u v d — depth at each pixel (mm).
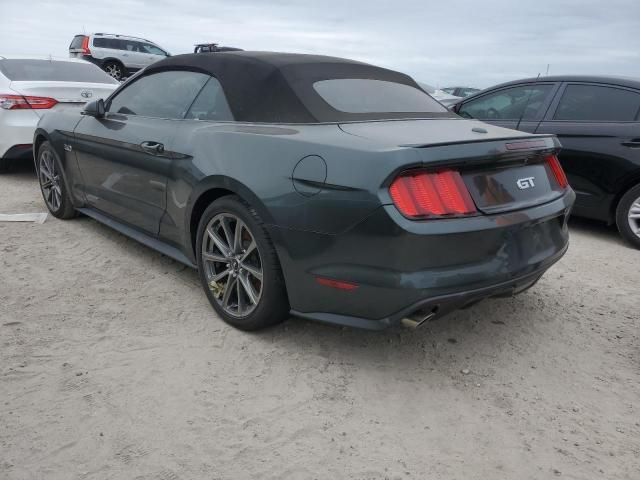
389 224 2383
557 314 3574
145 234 3939
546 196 2984
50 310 3355
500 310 3594
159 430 2344
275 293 2895
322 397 2611
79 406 2475
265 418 2445
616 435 2418
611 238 5500
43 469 2111
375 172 2414
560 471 2195
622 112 5172
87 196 4523
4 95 6477
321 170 2580
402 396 2645
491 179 2703
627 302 3811
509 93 6137
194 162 3191
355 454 2250
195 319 3305
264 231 2846
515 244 2736
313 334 3166
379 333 3217
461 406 2588
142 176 3717
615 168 5094
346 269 2557
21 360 2811
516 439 2375
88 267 4039
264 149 2840
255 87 3215
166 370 2771
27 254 4242
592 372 2908
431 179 2479
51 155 4938
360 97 3270
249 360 2889
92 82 7309
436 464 2213
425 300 2451
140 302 3510
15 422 2359
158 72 3969
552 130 5508
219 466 2156
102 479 2072
